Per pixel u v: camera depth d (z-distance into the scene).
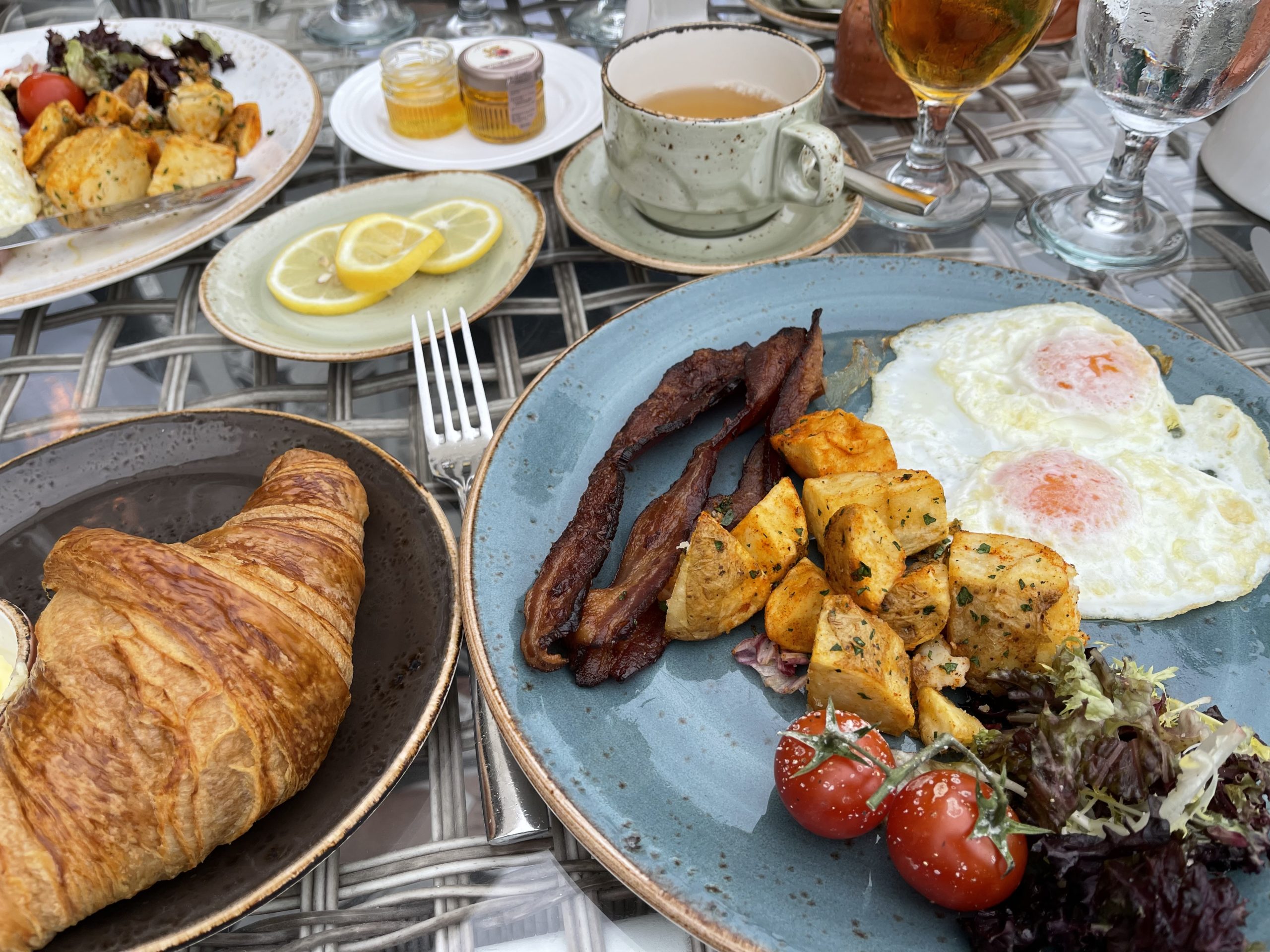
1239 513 0.33
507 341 0.42
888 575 0.29
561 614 0.29
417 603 0.31
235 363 0.42
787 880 0.25
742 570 0.29
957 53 0.42
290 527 0.30
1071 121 0.54
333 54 0.61
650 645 0.30
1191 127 0.53
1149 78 0.40
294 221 0.46
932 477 0.31
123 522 0.34
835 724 0.23
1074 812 0.23
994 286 0.41
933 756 0.25
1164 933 0.21
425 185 0.48
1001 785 0.22
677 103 0.47
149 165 0.49
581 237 0.46
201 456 0.36
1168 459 0.35
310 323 0.42
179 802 0.24
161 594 0.26
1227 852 0.23
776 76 0.47
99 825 0.23
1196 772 0.23
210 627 0.26
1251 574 0.32
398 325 0.42
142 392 0.41
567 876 0.26
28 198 0.48
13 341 0.43
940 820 0.23
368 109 0.55
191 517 0.34
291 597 0.28
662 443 0.37
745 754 0.28
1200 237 0.46
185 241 0.44
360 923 0.26
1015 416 0.37
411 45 0.52
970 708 0.29
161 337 0.43
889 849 0.24
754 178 0.42
